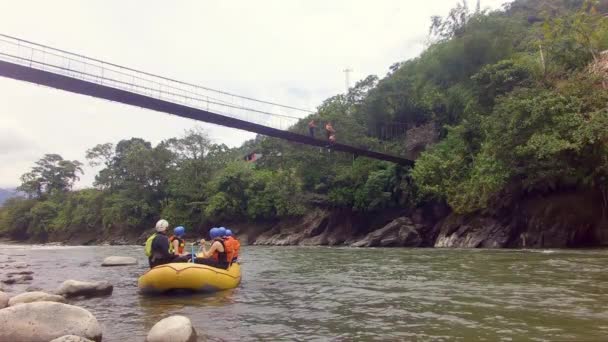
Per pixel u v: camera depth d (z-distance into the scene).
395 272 11.41
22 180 78.19
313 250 25.25
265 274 11.59
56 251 30.56
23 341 4.59
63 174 80.31
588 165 19.48
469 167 26.34
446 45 40.38
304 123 42.56
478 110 27.44
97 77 19.38
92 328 4.89
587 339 4.44
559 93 20.53
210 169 55.00
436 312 6.04
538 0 54.00
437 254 17.92
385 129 41.16
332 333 5.06
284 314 6.23
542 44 26.77
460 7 42.97
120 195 59.53
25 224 74.25
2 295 6.36
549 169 20.06
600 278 8.95
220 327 5.47
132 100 19.73
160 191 58.09
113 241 58.28
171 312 6.57
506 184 22.92
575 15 26.78
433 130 35.09
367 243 30.19
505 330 4.91
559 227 21.20
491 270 11.01
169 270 8.16
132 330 5.46
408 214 32.16
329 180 39.62
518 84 24.88
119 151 66.94
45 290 9.18
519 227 23.06
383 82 43.06
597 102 19.45
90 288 8.35
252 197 46.66
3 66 16.19
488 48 35.56
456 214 27.11
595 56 24.31
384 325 5.38
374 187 34.09
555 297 6.88
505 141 20.95
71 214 67.50
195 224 52.47
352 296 7.68
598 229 20.50
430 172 28.12
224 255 9.35
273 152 48.69
